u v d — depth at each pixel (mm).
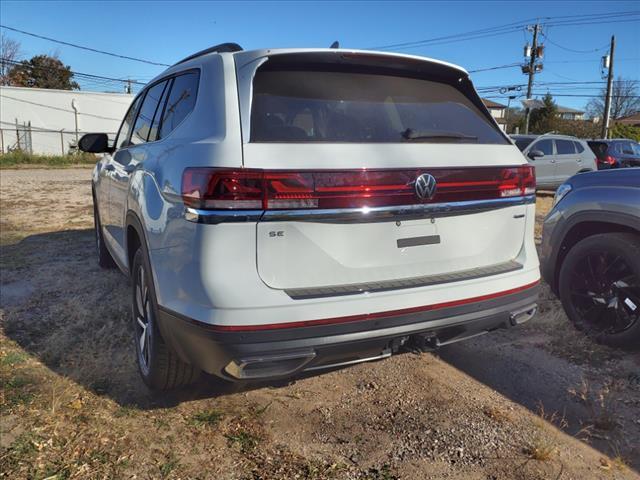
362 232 2578
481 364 3648
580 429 2887
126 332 4059
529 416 2998
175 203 2586
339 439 2799
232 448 2709
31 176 19375
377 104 2936
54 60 55062
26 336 3984
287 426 2908
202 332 2396
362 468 2568
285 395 3225
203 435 2807
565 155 14875
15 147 32719
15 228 8227
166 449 2682
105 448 2668
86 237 7555
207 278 2365
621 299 3834
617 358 3732
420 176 2648
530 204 3146
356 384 3367
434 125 3020
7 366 3467
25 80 53875
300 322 2404
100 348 3756
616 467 2584
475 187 2834
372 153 2605
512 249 3109
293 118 2670
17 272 5676
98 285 5219
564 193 4340
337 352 2518
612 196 3912
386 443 2762
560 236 4316
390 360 3697
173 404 3102
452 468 2564
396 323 2594
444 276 2803
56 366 3510
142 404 3090
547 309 4637
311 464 2592
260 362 2396
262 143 2475
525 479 2492
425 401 3164
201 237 2373
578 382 3393
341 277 2549
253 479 2477
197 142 2629
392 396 3221
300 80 2826
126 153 4098
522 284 3006
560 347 3910
